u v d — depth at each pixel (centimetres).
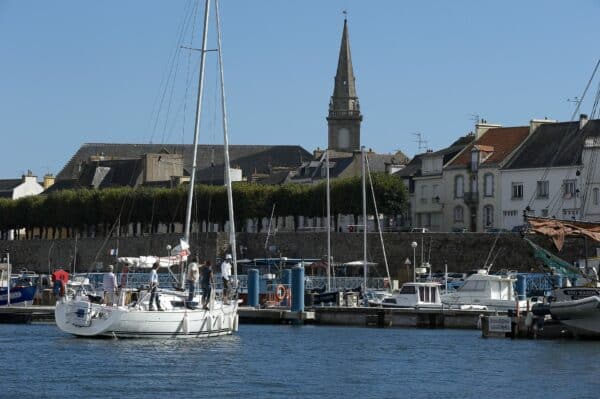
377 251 13700
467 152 15262
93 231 18638
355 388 5509
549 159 13925
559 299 7412
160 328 7056
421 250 13312
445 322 8900
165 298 7262
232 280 8325
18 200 19138
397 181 15388
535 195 14000
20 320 9100
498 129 15200
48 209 18562
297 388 5481
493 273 12594
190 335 7188
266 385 5547
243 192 16288
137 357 6369
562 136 14100
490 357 6656
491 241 12775
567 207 13588
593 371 6072
